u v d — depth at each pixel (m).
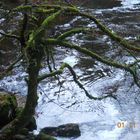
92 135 13.18
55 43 10.70
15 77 17.50
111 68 17.62
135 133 13.25
